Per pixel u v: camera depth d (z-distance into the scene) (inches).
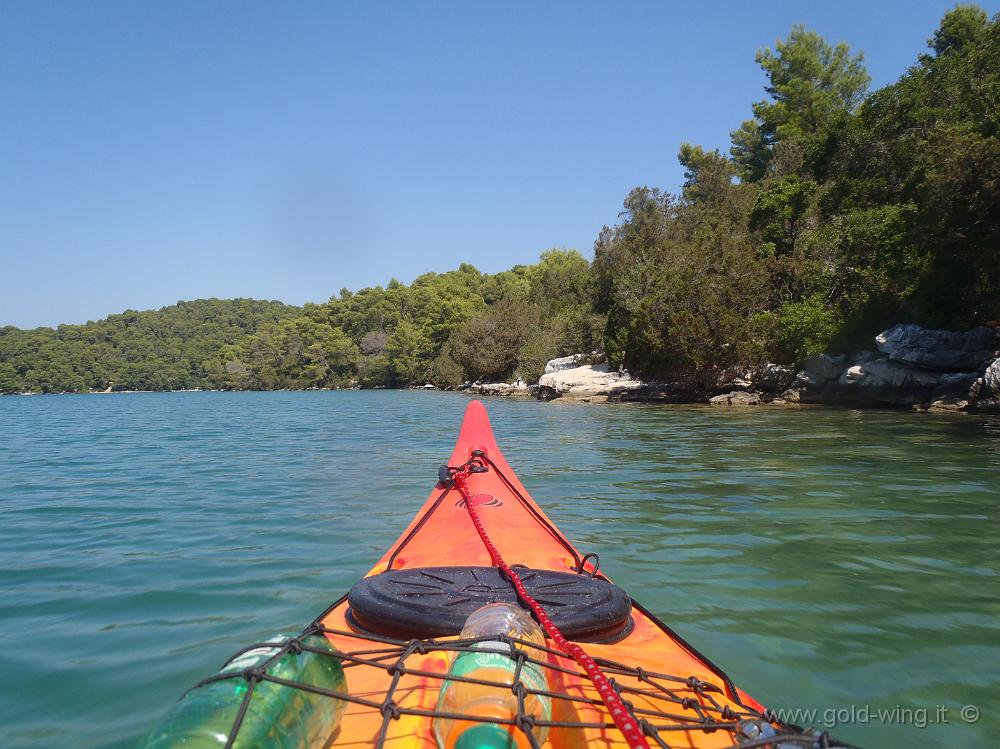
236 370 4367.6
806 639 150.7
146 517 289.7
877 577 191.5
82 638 156.6
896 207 941.8
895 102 1043.3
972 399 723.4
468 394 2027.6
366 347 3796.8
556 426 703.7
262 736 61.9
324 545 235.5
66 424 1037.8
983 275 786.8
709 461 418.9
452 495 205.6
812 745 67.5
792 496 304.2
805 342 988.6
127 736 114.7
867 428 595.5
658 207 1759.4
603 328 1590.8
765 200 1214.3
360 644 101.2
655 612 166.6
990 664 138.2
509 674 70.7
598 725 71.2
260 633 158.1
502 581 114.3
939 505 281.4
